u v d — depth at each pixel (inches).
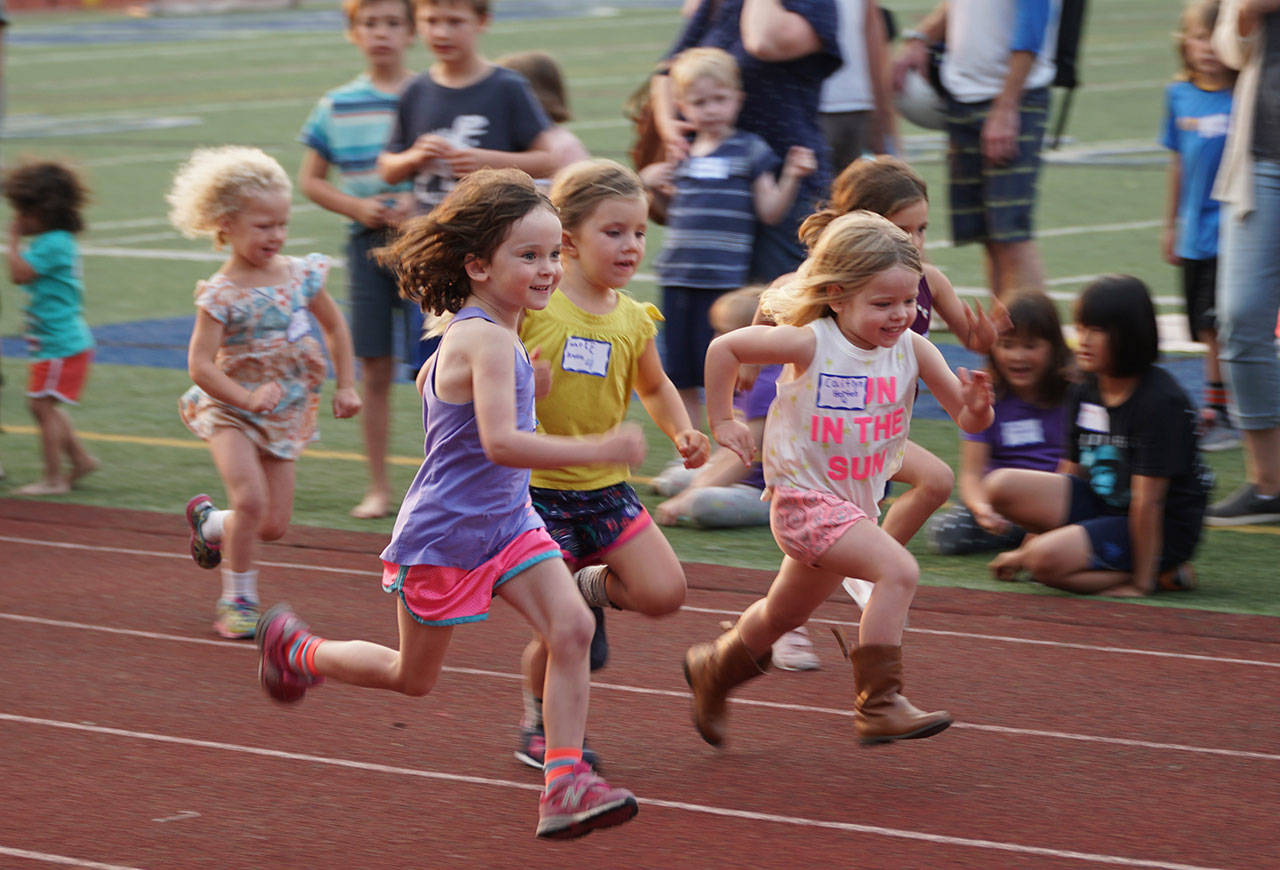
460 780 588.1
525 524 530.6
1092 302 778.2
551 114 1043.9
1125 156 2546.8
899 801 565.9
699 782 583.8
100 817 557.9
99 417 1215.6
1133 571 797.9
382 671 554.3
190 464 1083.9
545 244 518.3
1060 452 858.1
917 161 2482.8
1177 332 1401.3
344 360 789.2
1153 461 776.9
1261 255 879.1
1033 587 814.5
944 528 871.1
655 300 1624.0
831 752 611.8
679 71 993.5
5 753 615.5
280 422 754.2
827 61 1000.2
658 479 997.8
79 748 620.1
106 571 853.2
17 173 987.3
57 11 6840.6
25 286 994.7
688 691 677.3
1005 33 1236.5
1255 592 800.9
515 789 579.8
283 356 749.3
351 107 920.9
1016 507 813.9
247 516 743.1
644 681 687.7
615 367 591.8
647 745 619.5
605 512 582.2
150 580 839.1
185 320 1565.0
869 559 564.4
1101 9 5772.6
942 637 739.4
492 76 893.8
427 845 534.3
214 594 817.5
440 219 519.5
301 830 546.9
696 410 1031.0
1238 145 874.1
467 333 516.7
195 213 740.7
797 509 579.8
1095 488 813.2
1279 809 557.3
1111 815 553.3
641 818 553.3
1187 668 697.6
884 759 603.8
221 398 733.3
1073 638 737.0
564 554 579.5
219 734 633.6
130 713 655.8
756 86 1001.5
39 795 576.4
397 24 920.9
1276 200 866.8
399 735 631.8
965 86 1250.6
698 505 918.4
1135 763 598.5
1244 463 1050.1
